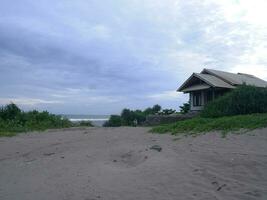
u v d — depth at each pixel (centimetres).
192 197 521
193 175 634
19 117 2125
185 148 922
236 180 581
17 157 1003
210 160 738
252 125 1095
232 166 668
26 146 1214
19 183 683
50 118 2272
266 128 1034
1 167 862
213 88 2397
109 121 3534
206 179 604
